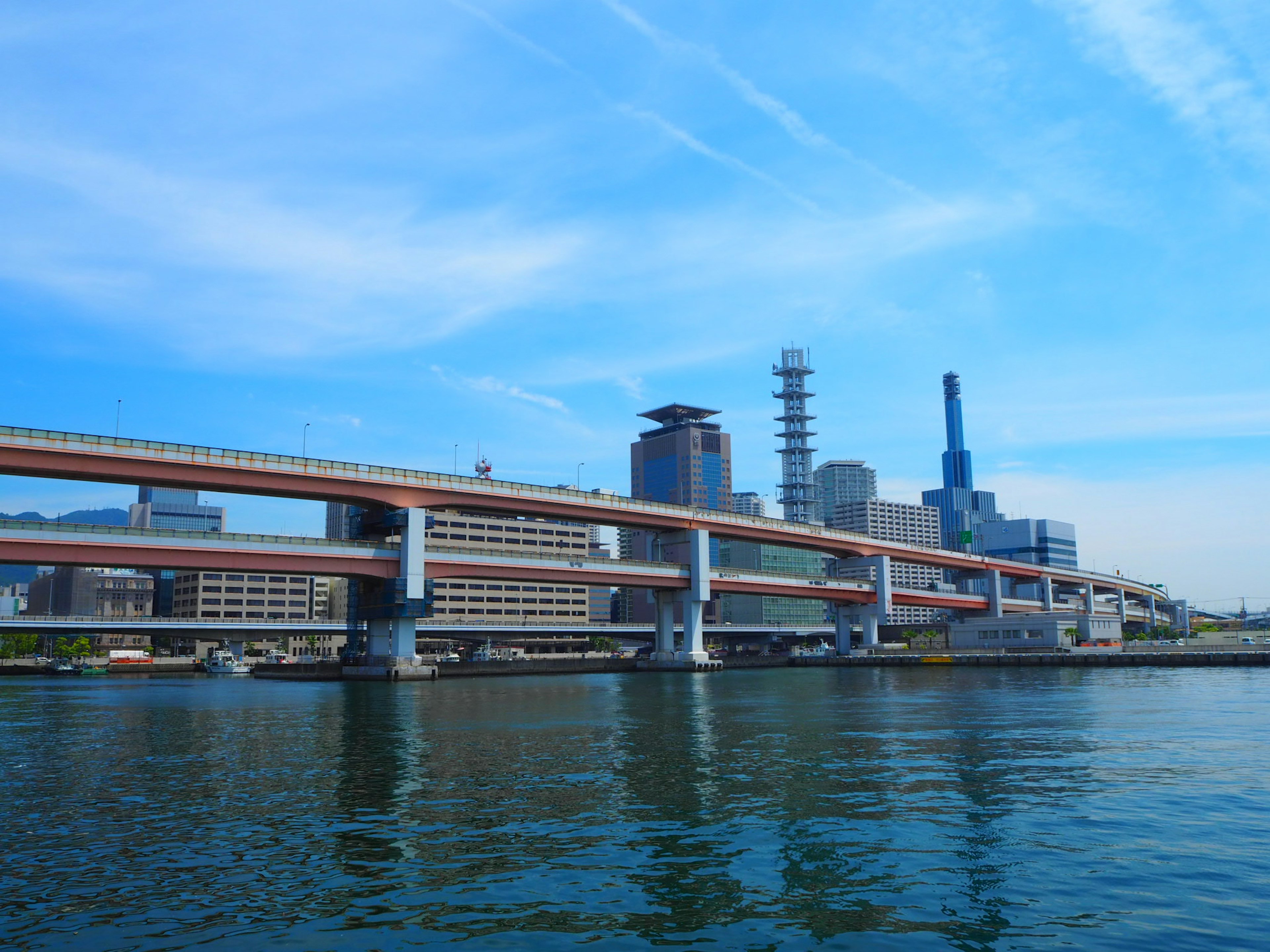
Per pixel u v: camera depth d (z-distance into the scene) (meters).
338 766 40.00
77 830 27.17
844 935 17.61
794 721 58.50
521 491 132.88
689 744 46.72
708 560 157.25
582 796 31.72
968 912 18.78
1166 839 24.38
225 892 20.78
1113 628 178.00
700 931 18.00
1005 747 43.31
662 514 152.50
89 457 97.88
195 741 50.78
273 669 154.50
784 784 33.56
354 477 116.00
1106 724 52.56
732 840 24.98
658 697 87.19
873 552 189.75
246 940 17.73
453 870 22.38
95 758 43.88
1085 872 21.39
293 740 50.91
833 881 21.05
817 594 178.12
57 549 95.88
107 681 148.25
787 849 23.94
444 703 82.06
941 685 99.88
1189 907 18.86
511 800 31.25
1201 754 39.59
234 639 188.00
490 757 42.50
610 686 111.88
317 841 25.44
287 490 111.44
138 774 38.56
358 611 128.62
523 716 65.69
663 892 20.39
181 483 105.38
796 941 17.34
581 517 142.62
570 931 18.08
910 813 27.94
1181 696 74.12
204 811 29.97
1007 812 28.00
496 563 129.88
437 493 124.00
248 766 40.44
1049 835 24.94
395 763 40.81
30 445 94.19
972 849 23.66
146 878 21.94
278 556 110.06
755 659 181.62
